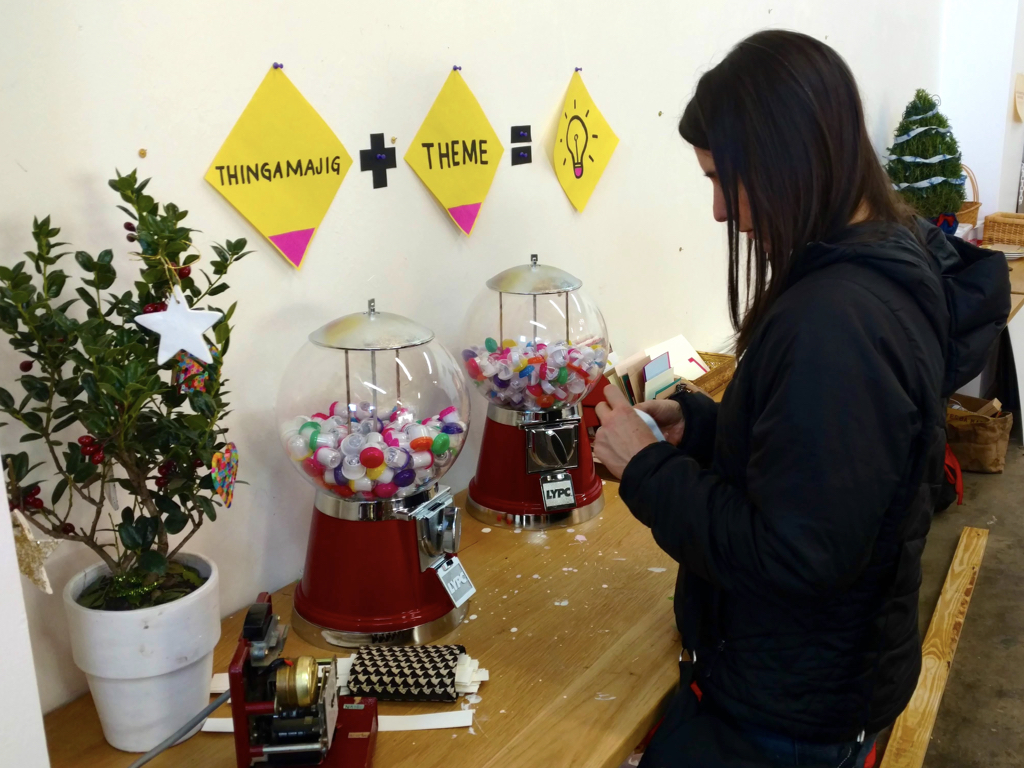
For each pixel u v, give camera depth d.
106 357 1.01
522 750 1.13
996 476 4.12
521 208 1.97
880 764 2.16
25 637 0.82
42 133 1.13
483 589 1.55
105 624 1.06
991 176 4.70
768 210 1.00
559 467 1.77
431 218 1.74
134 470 1.12
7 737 0.81
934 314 0.98
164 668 1.10
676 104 2.46
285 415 1.39
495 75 1.82
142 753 1.14
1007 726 2.51
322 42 1.45
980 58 4.57
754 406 1.02
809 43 1.00
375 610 1.37
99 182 1.20
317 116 1.46
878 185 1.04
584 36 2.05
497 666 1.32
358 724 1.12
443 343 1.83
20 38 1.09
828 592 0.95
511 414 1.77
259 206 1.40
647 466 1.12
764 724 1.12
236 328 1.42
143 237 1.06
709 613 1.17
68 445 1.08
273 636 1.04
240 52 1.34
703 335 2.91
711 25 2.53
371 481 1.31
